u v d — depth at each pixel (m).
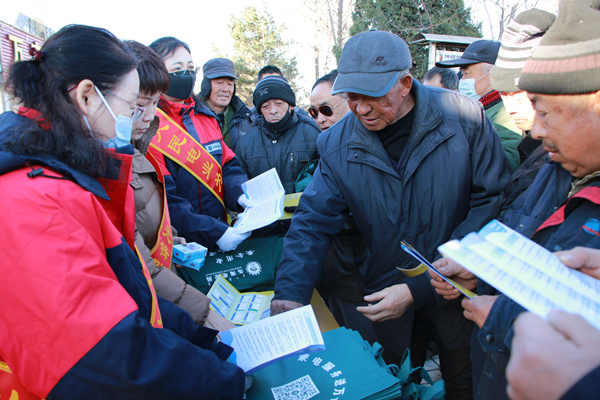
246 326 1.36
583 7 0.87
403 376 1.44
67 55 0.97
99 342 0.82
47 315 0.81
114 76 1.03
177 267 2.09
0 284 0.83
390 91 1.65
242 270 2.12
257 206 2.27
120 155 1.08
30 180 0.87
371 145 1.86
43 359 0.83
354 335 1.59
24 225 0.82
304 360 1.46
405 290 1.80
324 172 2.00
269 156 2.98
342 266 2.32
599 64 0.85
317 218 1.94
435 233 1.88
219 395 0.97
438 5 7.73
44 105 0.94
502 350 1.04
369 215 1.93
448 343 1.95
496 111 2.65
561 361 0.52
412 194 1.85
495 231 0.81
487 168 1.84
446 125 1.81
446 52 5.30
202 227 2.16
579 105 0.89
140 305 1.03
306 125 3.03
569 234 1.00
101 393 0.84
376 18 7.93
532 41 1.51
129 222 1.18
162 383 0.87
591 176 0.98
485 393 1.17
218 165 2.52
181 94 2.38
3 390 0.94
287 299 1.76
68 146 0.92
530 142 1.78
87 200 0.93
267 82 2.88
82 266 0.85
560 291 0.64
